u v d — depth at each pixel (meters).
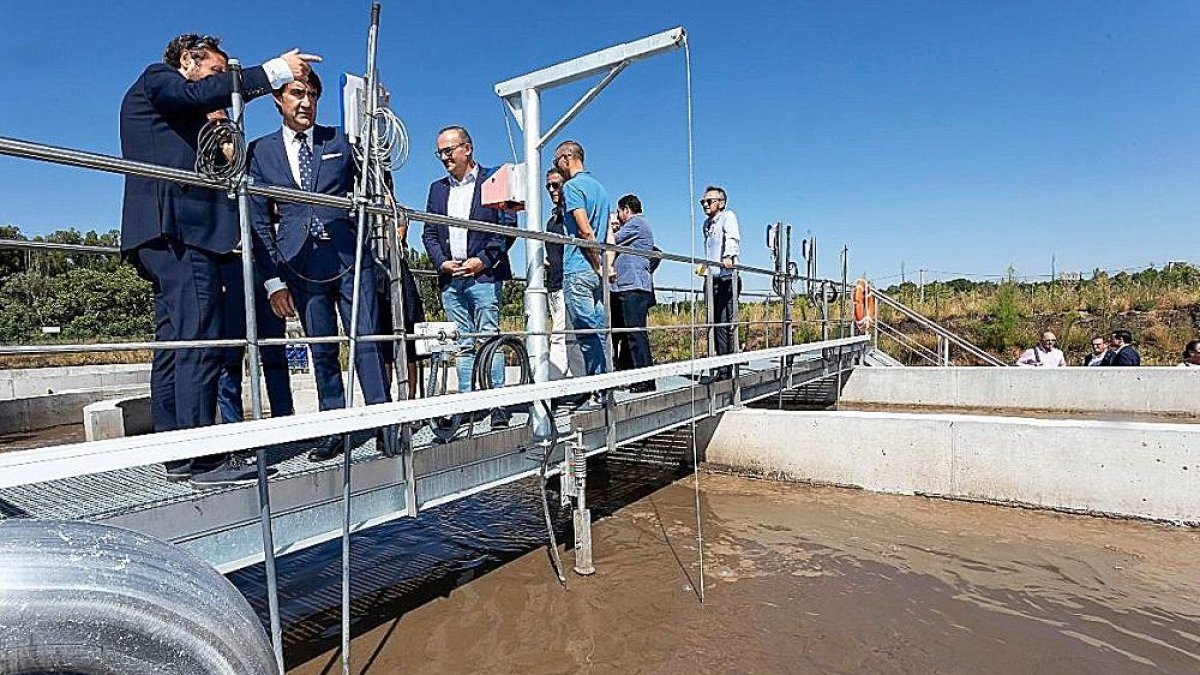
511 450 4.16
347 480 2.92
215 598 1.69
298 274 3.37
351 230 3.50
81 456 2.05
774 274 7.86
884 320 16.73
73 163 2.04
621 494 6.48
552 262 5.80
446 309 4.61
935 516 5.57
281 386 3.63
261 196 2.60
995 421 5.77
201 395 2.84
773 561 4.70
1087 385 10.12
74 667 1.47
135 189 2.72
